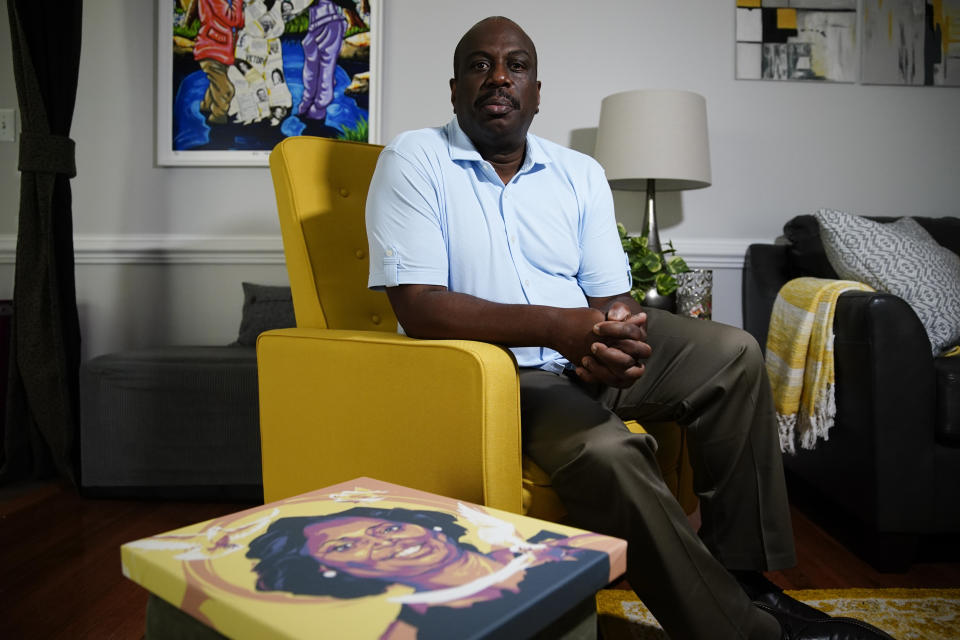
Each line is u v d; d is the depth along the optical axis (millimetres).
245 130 2410
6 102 2434
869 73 2441
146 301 2453
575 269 1237
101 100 2416
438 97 2428
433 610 469
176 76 2400
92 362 1943
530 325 944
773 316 1835
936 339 1630
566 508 931
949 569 1482
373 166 1408
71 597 1333
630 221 2500
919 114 2465
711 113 2451
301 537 603
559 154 1279
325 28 2396
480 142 1215
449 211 1135
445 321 981
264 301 2229
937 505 1421
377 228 1091
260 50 2402
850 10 2434
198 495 1950
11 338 2066
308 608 474
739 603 908
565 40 2434
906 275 1686
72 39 2057
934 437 1431
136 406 1932
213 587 507
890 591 1346
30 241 2045
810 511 1892
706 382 1090
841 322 1535
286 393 1132
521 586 506
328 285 1268
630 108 2080
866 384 1439
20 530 1708
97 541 1634
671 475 1266
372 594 494
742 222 2482
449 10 2416
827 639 1002
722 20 2434
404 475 956
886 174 2473
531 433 965
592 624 583
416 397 938
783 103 2455
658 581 885
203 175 2430
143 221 2438
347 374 1025
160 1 2377
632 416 1201
